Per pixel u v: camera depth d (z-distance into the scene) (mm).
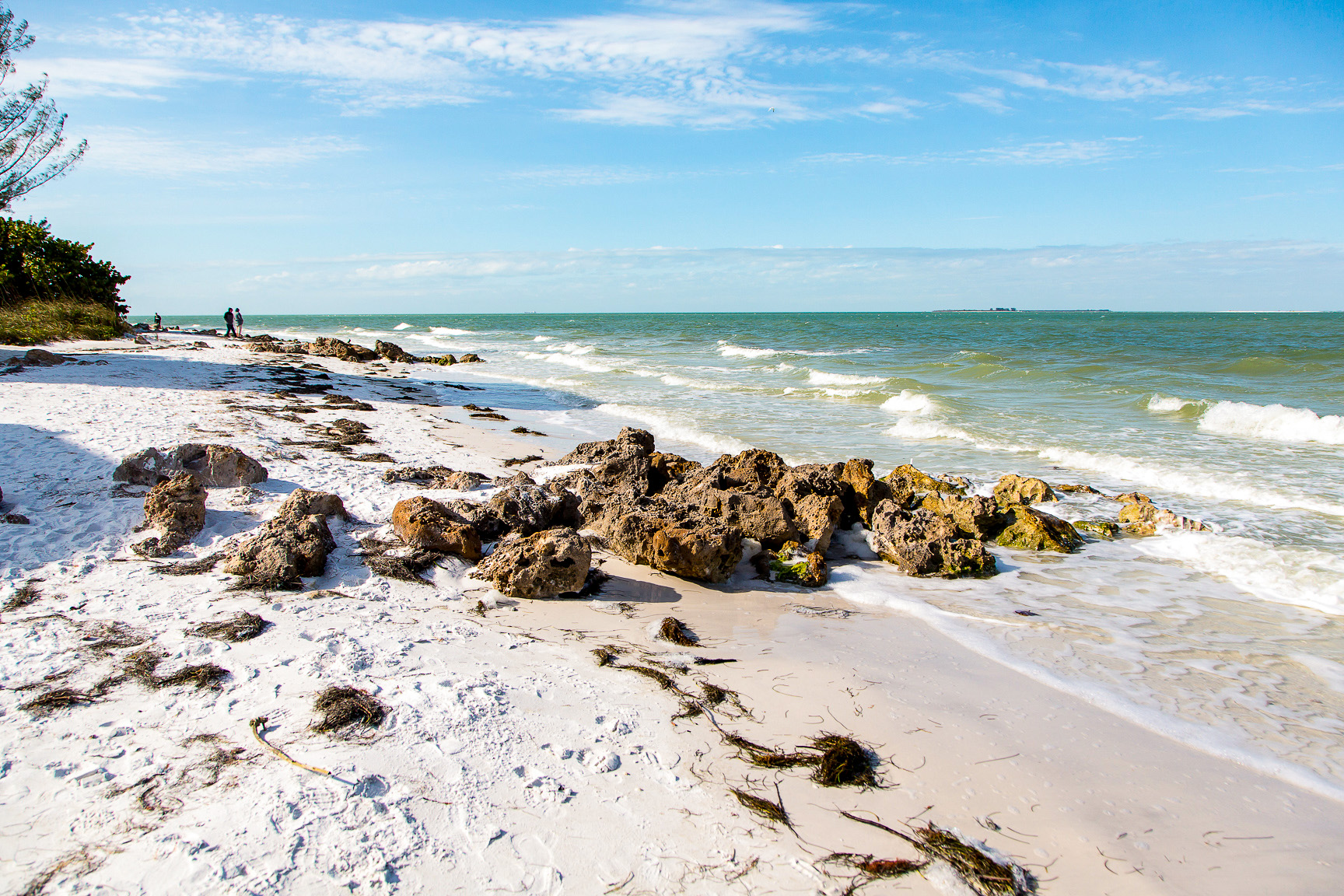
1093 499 11258
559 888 3168
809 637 6293
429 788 3754
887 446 15078
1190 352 36375
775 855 3475
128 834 3314
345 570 6992
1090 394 22094
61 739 4020
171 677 4746
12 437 10570
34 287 32812
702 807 3785
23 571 6348
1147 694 5410
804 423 17844
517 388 26250
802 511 8977
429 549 7504
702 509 9016
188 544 7301
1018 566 8562
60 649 5051
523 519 8375
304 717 4332
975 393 23016
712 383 27531
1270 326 79000
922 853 3551
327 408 17531
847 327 91938
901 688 5355
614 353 45219
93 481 8703
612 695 4930
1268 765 4512
